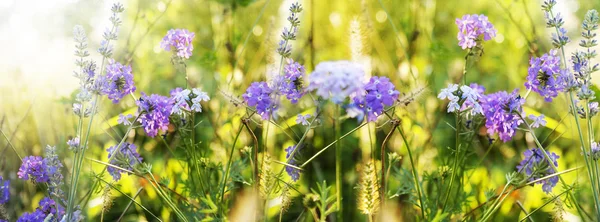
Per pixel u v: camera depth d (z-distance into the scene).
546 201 0.98
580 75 0.90
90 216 0.99
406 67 0.98
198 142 0.99
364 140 0.96
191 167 0.98
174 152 1.00
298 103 0.98
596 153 0.90
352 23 0.93
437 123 0.98
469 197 0.98
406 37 0.99
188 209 0.98
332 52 0.97
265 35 0.99
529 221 0.98
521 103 0.94
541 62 0.95
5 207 0.98
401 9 0.99
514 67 1.00
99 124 1.00
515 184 0.94
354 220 0.95
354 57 0.93
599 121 0.97
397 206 0.97
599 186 0.90
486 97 0.95
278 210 0.96
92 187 0.96
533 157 0.95
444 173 0.97
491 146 0.97
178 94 0.95
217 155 0.99
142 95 0.96
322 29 0.98
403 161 0.97
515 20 1.00
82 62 0.92
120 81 0.96
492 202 0.97
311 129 0.97
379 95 0.89
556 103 0.99
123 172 0.97
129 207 0.99
